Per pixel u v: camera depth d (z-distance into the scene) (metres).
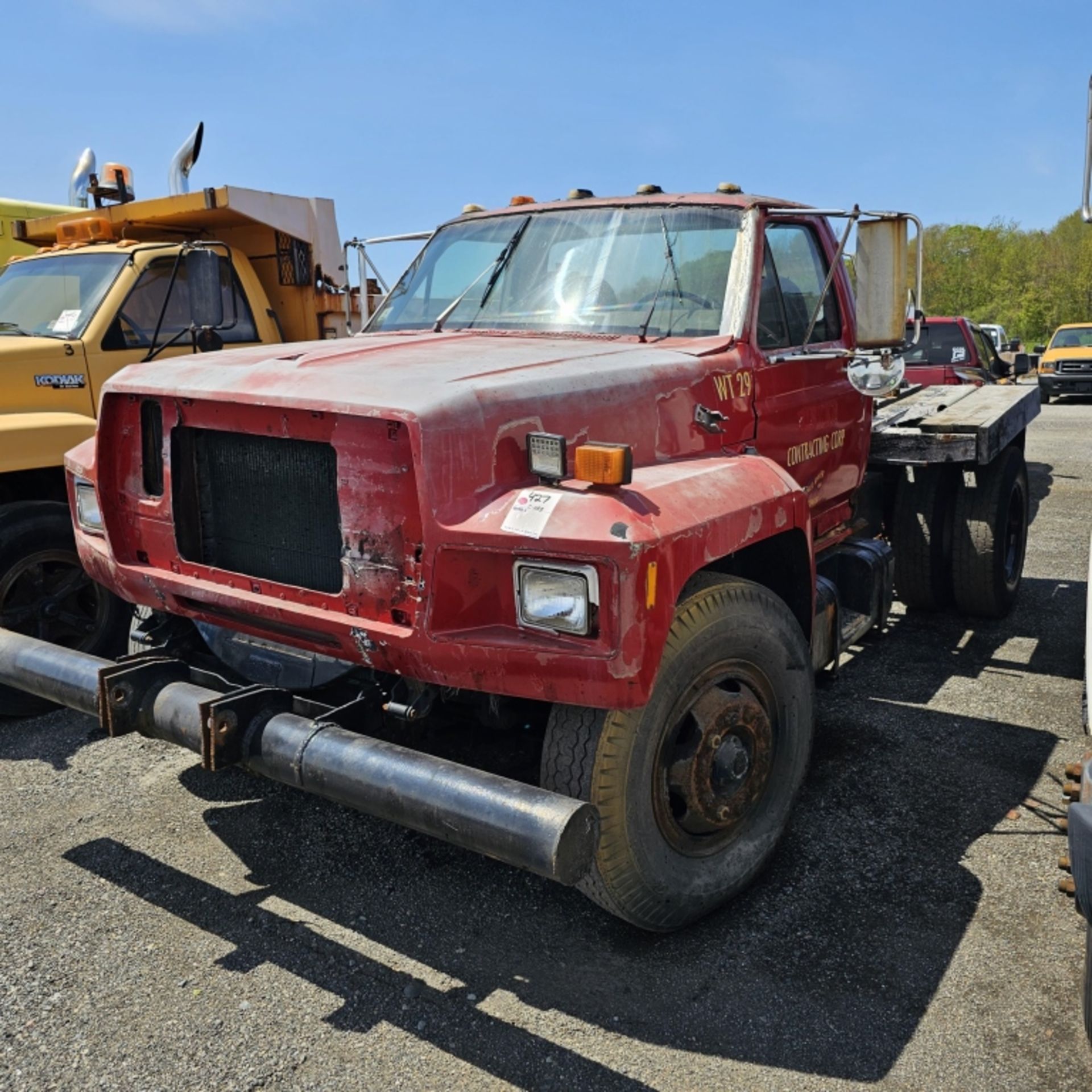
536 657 2.68
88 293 6.05
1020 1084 2.53
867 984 2.93
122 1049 2.66
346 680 3.28
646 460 3.33
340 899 3.38
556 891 3.45
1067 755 4.43
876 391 4.09
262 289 6.93
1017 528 6.53
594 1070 2.60
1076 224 60.69
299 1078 2.57
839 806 3.98
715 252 4.08
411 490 2.74
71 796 4.09
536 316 4.18
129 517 3.54
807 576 3.62
